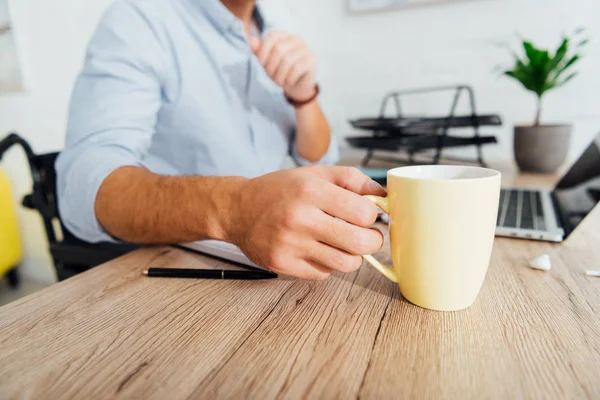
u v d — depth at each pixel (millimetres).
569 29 1104
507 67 1182
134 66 675
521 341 251
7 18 1521
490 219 280
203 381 219
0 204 1602
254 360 238
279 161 980
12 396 209
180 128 805
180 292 341
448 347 246
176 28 759
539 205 588
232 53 835
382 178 725
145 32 708
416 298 303
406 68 1302
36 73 1556
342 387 211
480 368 224
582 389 205
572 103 1141
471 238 273
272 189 318
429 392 205
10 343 262
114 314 302
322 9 1353
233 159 848
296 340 259
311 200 300
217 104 822
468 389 207
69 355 248
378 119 1062
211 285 356
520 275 363
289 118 984
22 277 1845
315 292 337
